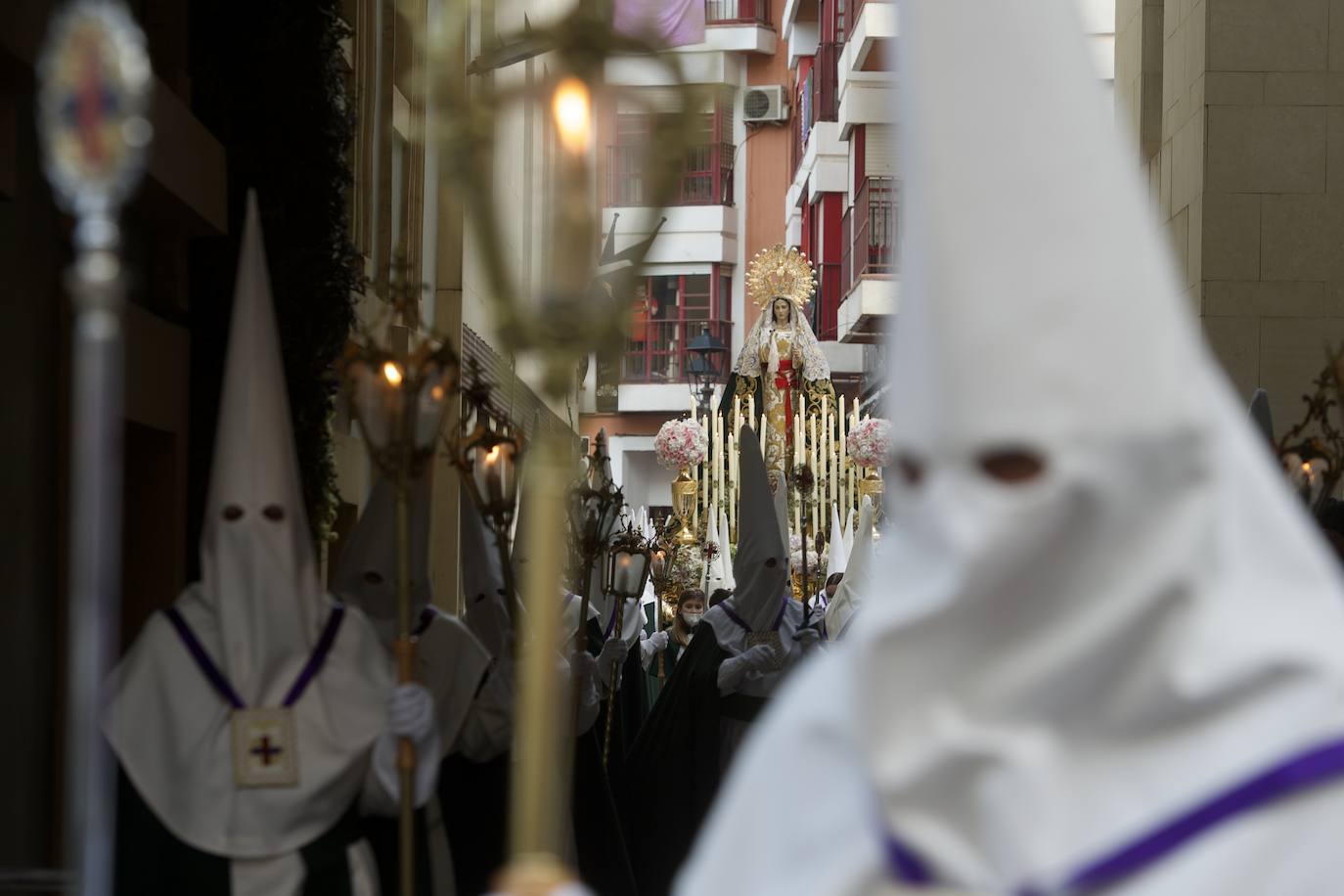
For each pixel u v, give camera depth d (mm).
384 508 13734
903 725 4660
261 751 10719
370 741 10898
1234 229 24531
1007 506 4555
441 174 4559
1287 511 4844
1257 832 4402
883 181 62688
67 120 3646
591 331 4543
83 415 3818
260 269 11172
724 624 22375
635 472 87875
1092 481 4539
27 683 14359
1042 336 4605
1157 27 28109
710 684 22062
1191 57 25359
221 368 19500
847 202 71312
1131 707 4582
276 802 10695
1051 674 4574
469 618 17328
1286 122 24500
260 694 10844
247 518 10836
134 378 16859
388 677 11172
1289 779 4426
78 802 4145
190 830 10641
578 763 19000
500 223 4570
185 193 17281
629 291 4574
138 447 18641
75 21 3625
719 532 55000
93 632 3885
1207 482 4613
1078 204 4688
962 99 4754
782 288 63406
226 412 10953
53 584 15016
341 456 24812
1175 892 4379
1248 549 4742
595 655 23531
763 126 90812
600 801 19031
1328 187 24484
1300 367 24391
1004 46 4766
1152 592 4551
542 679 4496
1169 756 4566
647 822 22094
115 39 3629
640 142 4605
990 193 4691
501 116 4555
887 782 4652
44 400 14891
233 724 10742
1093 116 4785
